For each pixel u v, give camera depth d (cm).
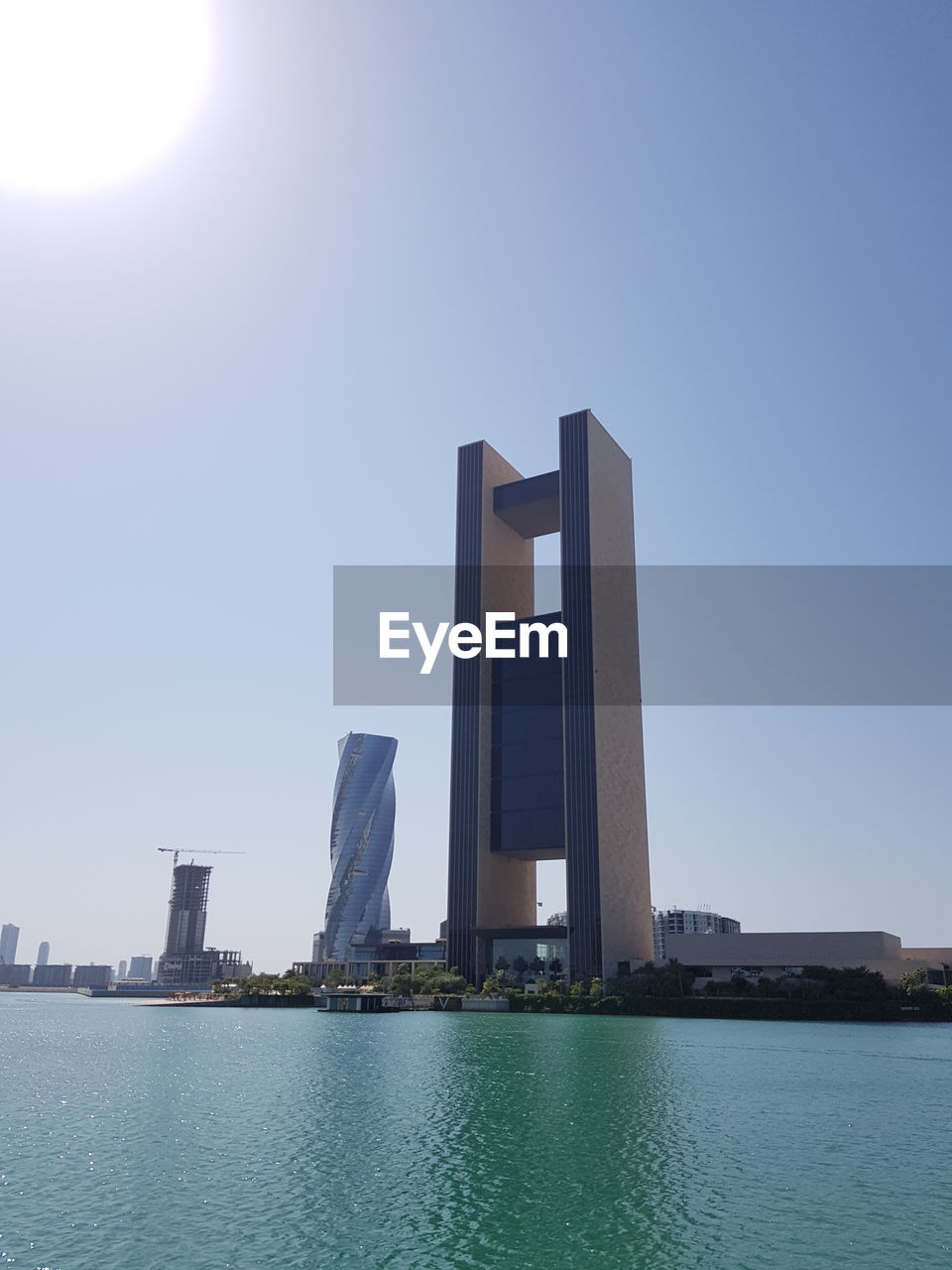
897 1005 17538
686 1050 12125
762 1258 4125
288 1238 4341
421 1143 6297
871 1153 6050
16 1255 4097
